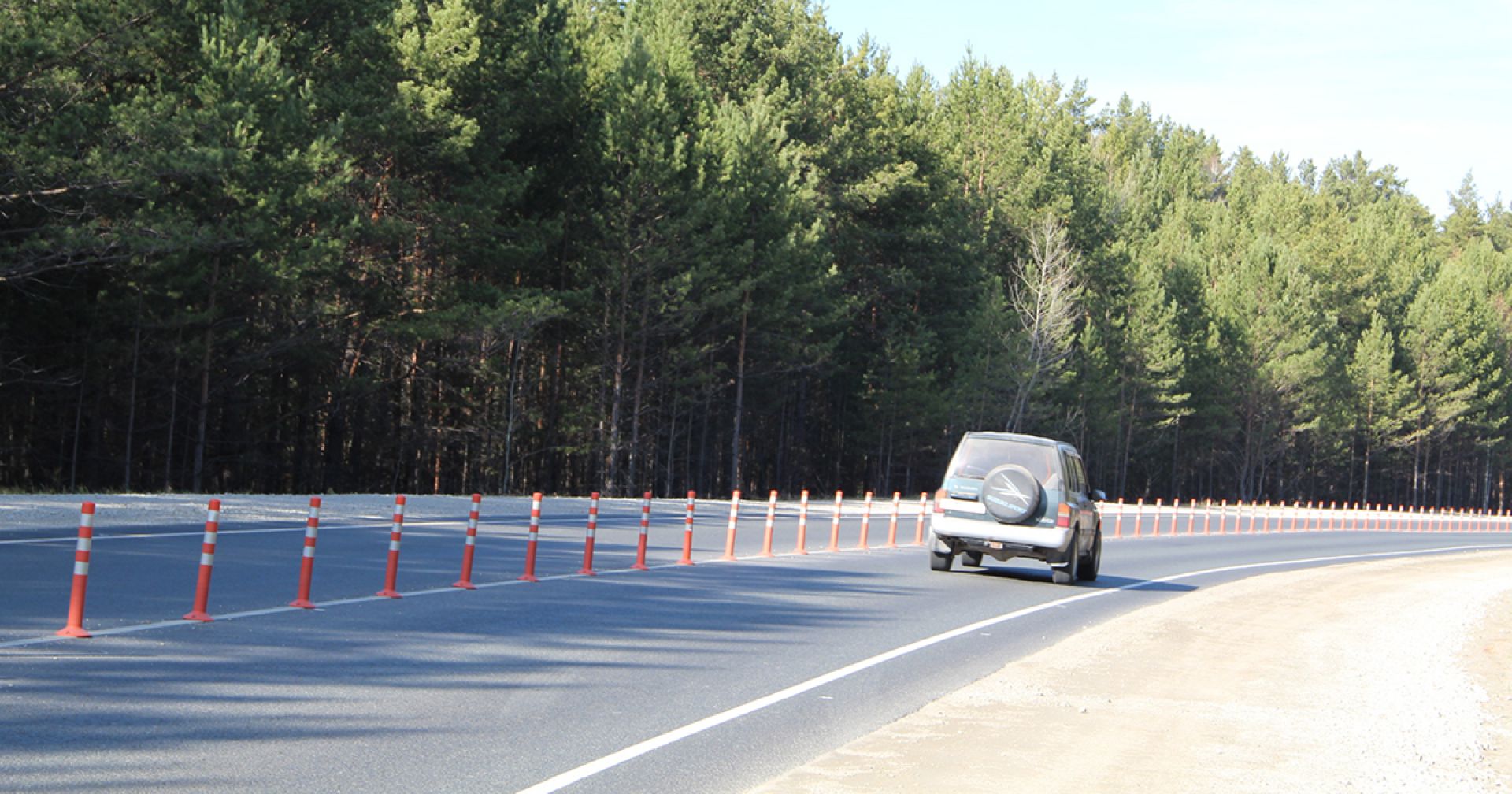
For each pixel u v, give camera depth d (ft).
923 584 64.49
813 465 256.73
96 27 103.35
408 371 163.43
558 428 183.32
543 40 153.69
